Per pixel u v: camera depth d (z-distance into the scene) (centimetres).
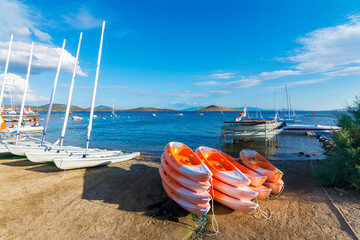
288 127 3038
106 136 2806
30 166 1045
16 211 596
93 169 1041
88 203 666
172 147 827
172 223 566
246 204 592
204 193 593
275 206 675
